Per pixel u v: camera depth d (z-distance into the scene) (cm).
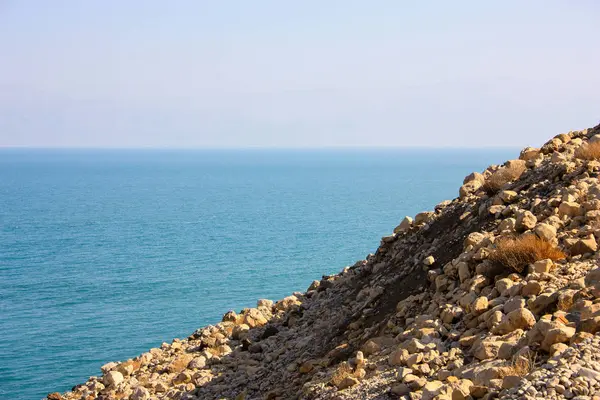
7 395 5906
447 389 938
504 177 1886
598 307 994
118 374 2145
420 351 1173
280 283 10256
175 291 10006
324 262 11962
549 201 1539
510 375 884
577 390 784
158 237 15962
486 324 1162
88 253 13812
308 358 1717
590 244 1298
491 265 1370
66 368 6656
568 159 1811
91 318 8625
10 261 13000
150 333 7825
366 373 1235
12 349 7350
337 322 1852
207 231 16800
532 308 1125
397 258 1970
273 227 17225
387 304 1686
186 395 1848
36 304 9512
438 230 1923
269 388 1672
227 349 2172
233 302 9188
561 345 925
